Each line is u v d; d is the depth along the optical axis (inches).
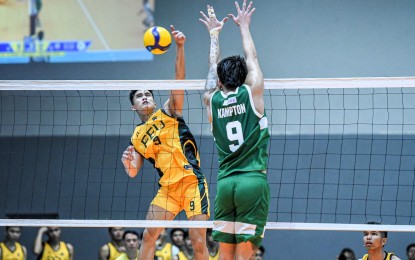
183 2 931.3
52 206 896.3
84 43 938.1
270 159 877.2
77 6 943.7
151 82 473.4
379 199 856.3
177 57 474.6
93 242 879.7
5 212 874.8
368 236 544.1
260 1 927.0
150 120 492.4
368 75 898.1
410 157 856.3
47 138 912.3
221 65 378.0
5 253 789.9
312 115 886.4
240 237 363.9
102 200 887.7
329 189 864.3
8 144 916.6
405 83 445.1
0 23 948.0
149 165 884.6
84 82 481.1
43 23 945.5
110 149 898.1
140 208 880.9
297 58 911.7
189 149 489.7
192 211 471.5
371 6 909.2
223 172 371.6
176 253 761.0
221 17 924.6
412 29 898.1
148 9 933.8
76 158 833.5
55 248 788.6
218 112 375.6
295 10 920.3
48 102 920.9
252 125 369.4
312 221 862.5
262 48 919.0
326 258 853.2
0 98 924.6
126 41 933.2
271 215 870.4
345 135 871.7
